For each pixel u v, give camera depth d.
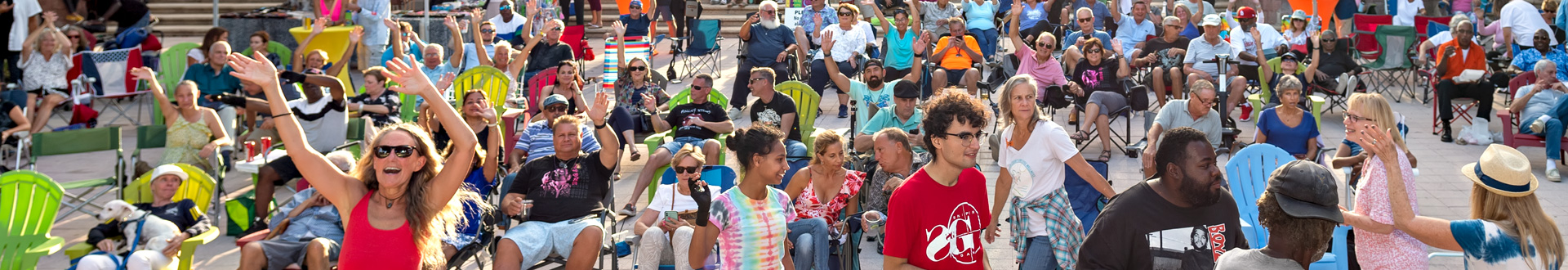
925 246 3.63
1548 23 13.83
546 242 5.28
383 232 3.41
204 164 7.40
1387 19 13.64
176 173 5.78
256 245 4.93
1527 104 8.52
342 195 3.45
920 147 7.11
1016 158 4.66
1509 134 8.32
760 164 3.92
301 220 5.50
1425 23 13.99
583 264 5.26
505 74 10.80
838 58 12.16
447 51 15.07
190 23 19.14
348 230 3.44
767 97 8.05
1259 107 9.84
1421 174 8.17
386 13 13.71
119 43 12.59
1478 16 14.02
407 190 3.45
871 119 7.81
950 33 12.73
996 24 15.87
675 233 4.82
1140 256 3.42
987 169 8.36
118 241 5.57
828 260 5.01
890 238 3.63
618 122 8.41
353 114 8.77
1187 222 3.39
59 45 10.70
